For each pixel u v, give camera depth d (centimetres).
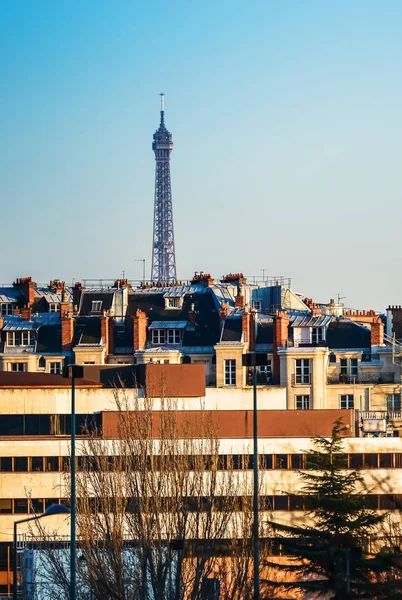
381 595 19275
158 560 19988
